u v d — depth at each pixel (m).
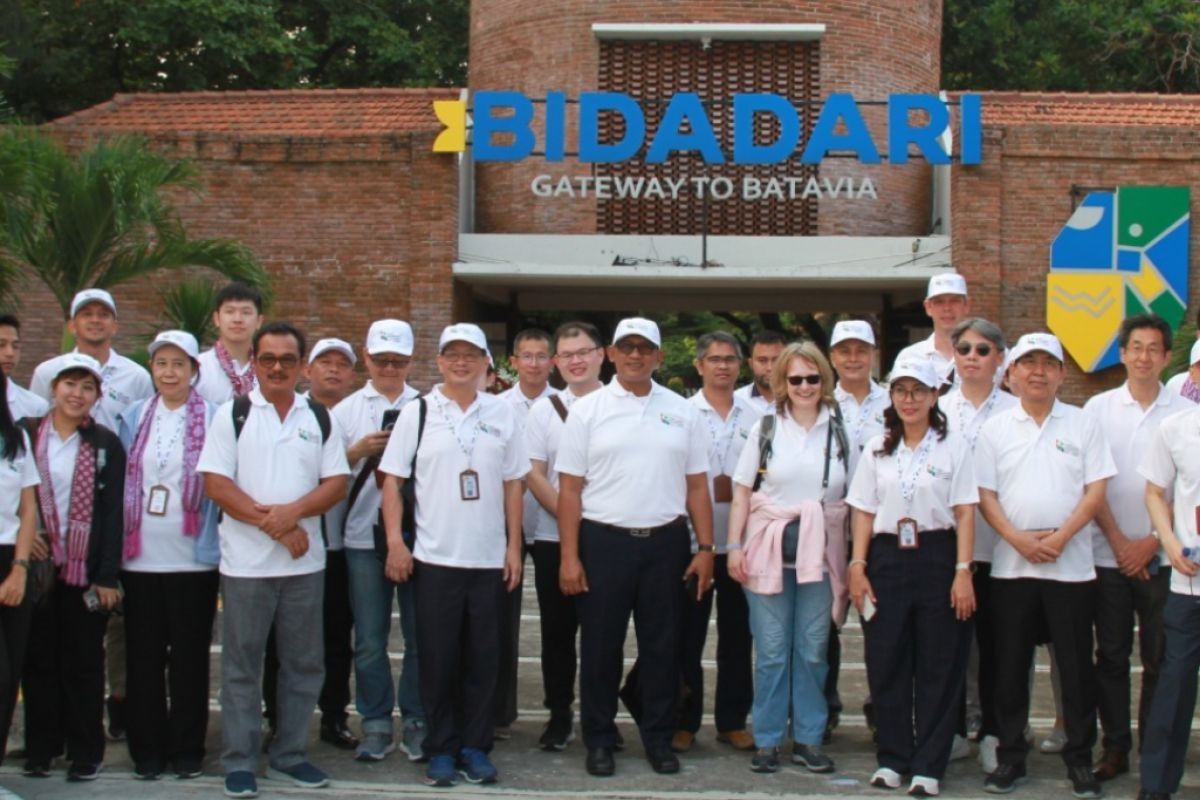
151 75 27.77
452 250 17.16
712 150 16.56
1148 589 7.32
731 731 7.97
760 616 7.42
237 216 17.34
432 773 7.12
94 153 12.18
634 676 8.06
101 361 8.05
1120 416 7.50
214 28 25.02
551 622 7.92
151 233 16.75
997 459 7.23
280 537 6.90
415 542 7.27
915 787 7.01
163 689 7.20
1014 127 16.89
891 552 7.16
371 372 8.11
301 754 7.14
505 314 19.55
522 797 6.94
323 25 28.50
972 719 8.24
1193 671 6.74
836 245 17.56
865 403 8.03
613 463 7.35
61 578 6.95
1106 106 18.61
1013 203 16.98
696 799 6.94
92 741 7.13
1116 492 7.43
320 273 17.28
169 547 7.07
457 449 7.23
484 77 19.66
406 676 7.73
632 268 17.08
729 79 18.34
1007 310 16.94
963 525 7.09
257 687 7.00
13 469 6.79
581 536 7.42
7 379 7.17
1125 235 16.73
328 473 7.11
